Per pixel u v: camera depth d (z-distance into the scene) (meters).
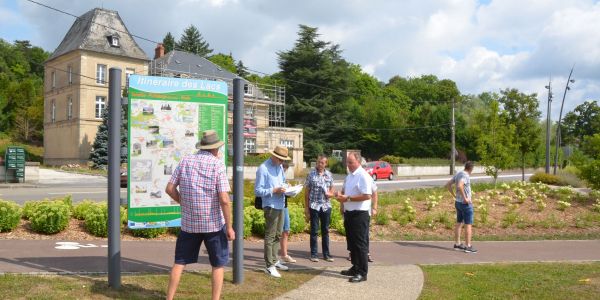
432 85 91.44
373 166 39.06
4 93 75.38
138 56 52.12
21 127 70.44
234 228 7.21
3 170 29.14
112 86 6.62
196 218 5.65
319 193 9.36
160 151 7.33
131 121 7.19
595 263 10.02
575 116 78.19
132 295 6.19
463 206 11.27
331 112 64.56
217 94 7.60
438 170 55.22
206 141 5.86
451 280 8.03
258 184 7.89
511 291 7.42
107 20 52.28
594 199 19.25
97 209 10.61
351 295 6.97
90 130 49.69
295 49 64.31
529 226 14.86
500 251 11.38
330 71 63.59
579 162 21.11
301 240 11.62
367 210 7.88
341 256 9.93
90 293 6.14
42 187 26.55
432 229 13.95
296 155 46.38
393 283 7.74
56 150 53.78
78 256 8.41
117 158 6.59
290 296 6.78
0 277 6.57
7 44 97.50
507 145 25.39
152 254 8.98
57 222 10.30
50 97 54.97
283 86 63.31
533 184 21.81
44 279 6.59
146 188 7.27
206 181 5.67
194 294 6.42
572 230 14.81
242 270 7.23
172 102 7.38
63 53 51.44
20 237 9.88
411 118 68.75
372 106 71.38
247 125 52.00
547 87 34.81
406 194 19.81
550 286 7.76
